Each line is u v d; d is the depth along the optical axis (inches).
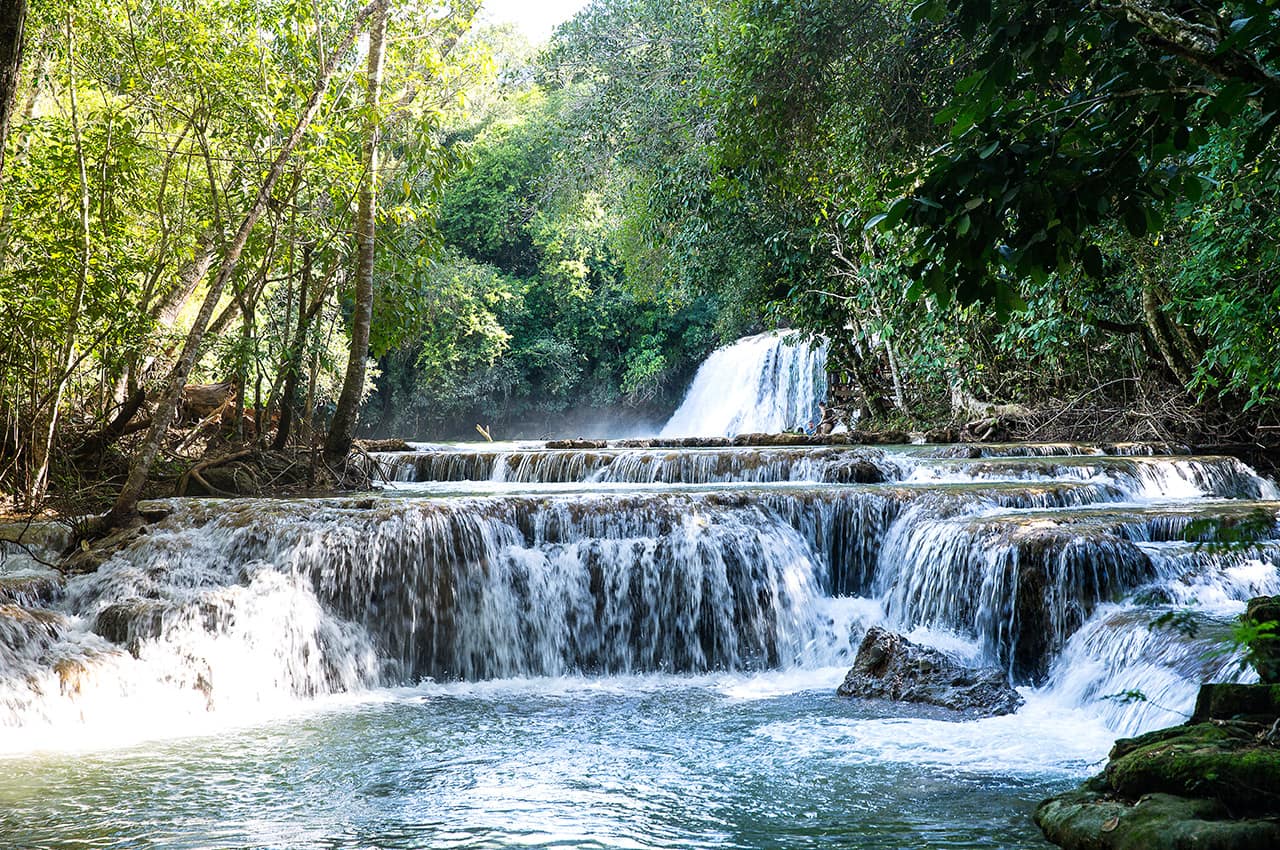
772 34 517.7
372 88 506.6
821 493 404.2
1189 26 158.1
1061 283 608.7
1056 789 213.3
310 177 507.8
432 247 596.1
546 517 387.9
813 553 396.8
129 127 471.2
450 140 1537.9
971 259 166.6
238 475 499.2
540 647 368.2
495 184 1626.5
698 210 871.1
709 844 183.6
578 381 1651.1
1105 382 735.1
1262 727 186.1
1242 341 500.4
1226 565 323.0
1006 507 403.9
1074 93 173.3
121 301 457.4
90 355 486.3
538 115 1582.2
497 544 376.8
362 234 534.9
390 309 605.9
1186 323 597.9
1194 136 166.9
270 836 189.8
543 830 192.2
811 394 1152.8
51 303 431.8
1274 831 154.9
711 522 387.2
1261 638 203.6
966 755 241.9
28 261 436.8
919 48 501.7
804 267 901.2
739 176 629.9
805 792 214.8
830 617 377.4
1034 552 323.9
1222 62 156.4
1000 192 161.9
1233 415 646.5
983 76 167.3
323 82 460.1
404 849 182.1
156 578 349.1
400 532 361.1
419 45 546.9
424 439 1596.9
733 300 993.5
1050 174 164.9
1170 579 316.8
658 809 204.8
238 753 253.6
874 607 378.0
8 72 202.8
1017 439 739.4
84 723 285.3
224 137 486.9
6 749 257.3
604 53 1047.0
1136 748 189.6
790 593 378.9
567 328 1636.3
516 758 246.5
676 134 958.4
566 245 1604.3
